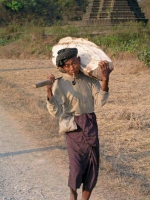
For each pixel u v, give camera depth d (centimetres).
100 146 612
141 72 1430
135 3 2641
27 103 920
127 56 1861
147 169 523
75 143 388
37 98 981
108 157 565
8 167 543
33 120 768
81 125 387
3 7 4291
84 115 391
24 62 1938
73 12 4706
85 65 386
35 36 2305
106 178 491
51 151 598
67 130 388
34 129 710
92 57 388
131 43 2055
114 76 1358
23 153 594
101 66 376
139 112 821
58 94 393
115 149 591
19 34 2581
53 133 685
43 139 655
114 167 522
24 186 483
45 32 2456
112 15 2541
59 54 386
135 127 709
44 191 470
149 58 1502
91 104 396
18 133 690
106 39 2148
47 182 493
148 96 987
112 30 2292
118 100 946
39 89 1120
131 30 2231
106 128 711
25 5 4419
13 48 2245
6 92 1063
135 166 532
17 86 1169
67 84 391
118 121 755
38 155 584
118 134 676
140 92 1048
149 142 632
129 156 570
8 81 1257
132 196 446
